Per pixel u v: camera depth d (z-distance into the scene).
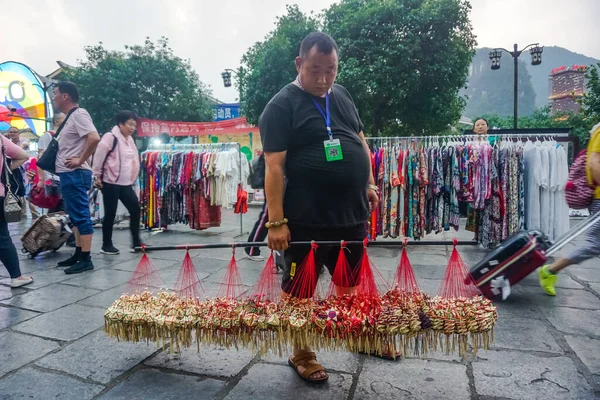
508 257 3.11
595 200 2.99
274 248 1.90
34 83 13.79
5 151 3.48
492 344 2.42
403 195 5.27
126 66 15.35
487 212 4.99
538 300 3.23
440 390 1.92
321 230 1.93
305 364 2.05
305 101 1.88
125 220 7.94
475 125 5.77
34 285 3.69
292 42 10.38
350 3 10.46
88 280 3.85
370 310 1.83
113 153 4.80
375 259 4.64
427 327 1.80
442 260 4.59
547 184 4.77
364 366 2.17
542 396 1.87
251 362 2.22
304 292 1.95
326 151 1.85
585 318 2.84
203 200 6.39
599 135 2.73
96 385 2.01
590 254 3.02
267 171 1.85
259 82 10.41
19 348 2.42
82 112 3.99
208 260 4.62
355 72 9.27
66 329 2.69
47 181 5.35
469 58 10.08
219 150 6.73
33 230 4.79
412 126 10.70
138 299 2.17
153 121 12.66
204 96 18.91
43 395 1.92
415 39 9.35
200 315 1.96
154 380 2.04
